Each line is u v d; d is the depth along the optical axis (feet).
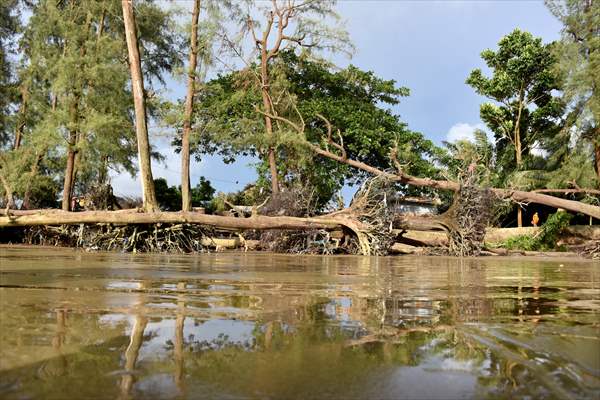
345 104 98.68
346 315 8.54
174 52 84.28
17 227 55.16
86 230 49.26
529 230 84.64
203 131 73.20
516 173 90.63
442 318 8.38
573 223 101.30
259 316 8.20
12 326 6.92
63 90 66.13
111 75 67.26
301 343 6.13
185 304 9.50
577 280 18.94
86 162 71.56
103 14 74.74
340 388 4.36
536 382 4.62
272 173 73.36
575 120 89.56
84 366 4.91
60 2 77.30
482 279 18.86
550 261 42.42
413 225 57.11
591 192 80.53
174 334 6.55
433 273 22.25
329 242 54.39
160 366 4.96
